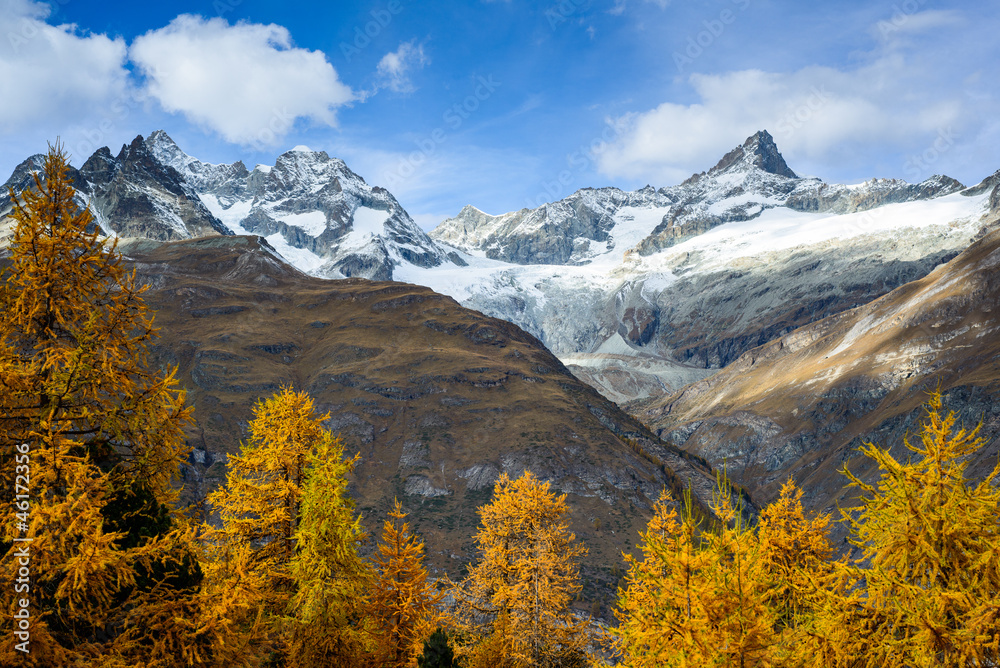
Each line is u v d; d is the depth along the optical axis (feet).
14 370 44.78
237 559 61.26
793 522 75.00
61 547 42.55
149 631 47.65
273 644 69.26
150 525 52.70
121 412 50.29
